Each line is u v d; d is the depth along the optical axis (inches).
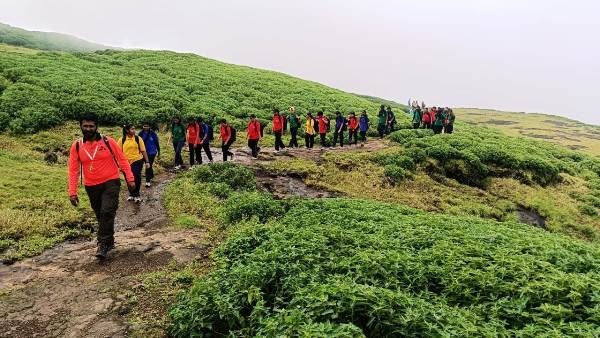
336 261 317.1
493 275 296.7
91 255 371.9
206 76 1736.0
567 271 335.9
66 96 1080.2
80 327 256.7
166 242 414.6
